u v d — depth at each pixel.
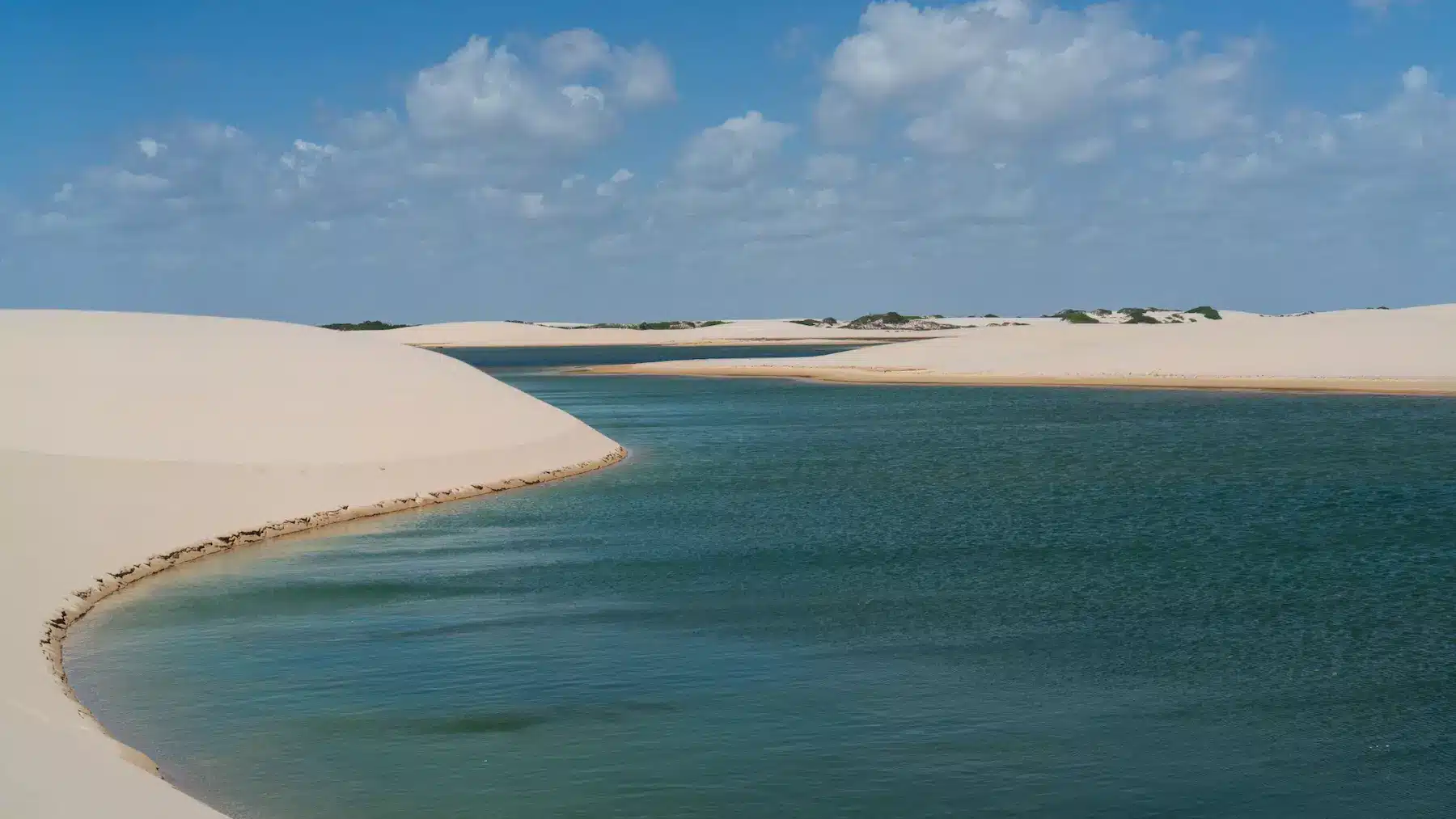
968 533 26.91
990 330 127.44
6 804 9.88
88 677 16.33
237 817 11.84
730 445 48.09
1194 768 13.17
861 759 13.43
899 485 35.31
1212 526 27.33
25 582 19.05
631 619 19.28
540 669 16.69
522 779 12.89
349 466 30.53
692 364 133.50
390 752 13.62
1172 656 17.05
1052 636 18.12
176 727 14.38
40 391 30.78
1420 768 13.10
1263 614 19.31
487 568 23.28
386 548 25.16
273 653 17.44
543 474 36.50
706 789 12.63
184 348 37.12
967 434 52.03
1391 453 41.38
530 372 130.00
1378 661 16.77
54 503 22.59
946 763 13.32
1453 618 18.89
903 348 120.94
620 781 12.84
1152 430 52.00
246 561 23.83
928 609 19.84
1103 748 13.73
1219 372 86.50
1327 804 12.27
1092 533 26.73
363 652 17.47
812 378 103.75
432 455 33.50
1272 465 38.53
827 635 18.28
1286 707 14.95
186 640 18.16
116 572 21.64
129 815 10.45
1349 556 23.73
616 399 78.75
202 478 26.66
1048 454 43.47
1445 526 26.95
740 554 24.59
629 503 31.69
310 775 12.94
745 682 16.05
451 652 17.53
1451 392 68.88
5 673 14.55
